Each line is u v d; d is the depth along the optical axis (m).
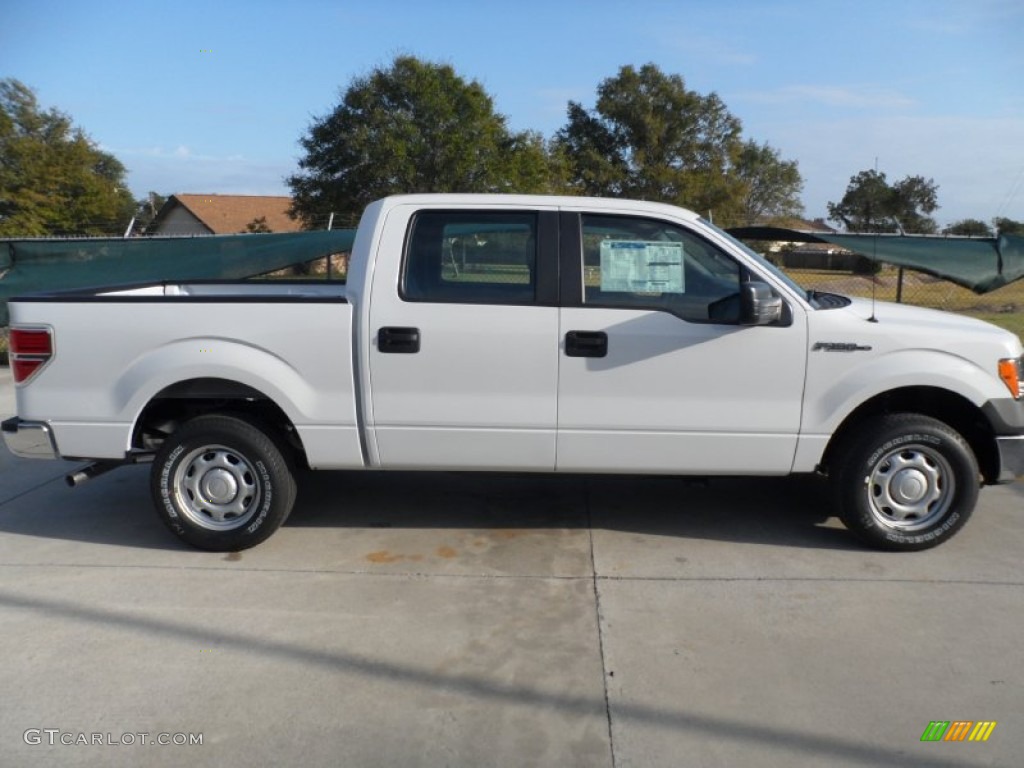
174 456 4.88
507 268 4.73
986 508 5.71
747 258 4.72
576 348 4.64
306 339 4.72
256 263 10.95
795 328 4.65
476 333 4.65
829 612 4.19
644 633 4.00
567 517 5.59
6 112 37.16
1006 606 4.25
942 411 5.08
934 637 3.94
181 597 4.41
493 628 4.06
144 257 10.79
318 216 32.06
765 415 4.70
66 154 37.91
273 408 5.07
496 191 31.81
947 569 4.70
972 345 4.68
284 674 3.66
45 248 10.61
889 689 3.52
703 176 45.03
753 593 4.41
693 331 4.63
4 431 4.91
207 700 3.46
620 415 4.70
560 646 3.88
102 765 3.07
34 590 4.49
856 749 3.14
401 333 4.66
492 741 3.19
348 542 5.16
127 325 4.77
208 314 4.74
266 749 3.15
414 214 4.78
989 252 10.05
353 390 4.75
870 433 4.76
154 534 5.34
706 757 3.10
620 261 4.73
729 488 6.18
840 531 5.30
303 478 6.43
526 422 4.72
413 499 5.95
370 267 4.73
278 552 5.01
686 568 4.74
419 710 3.39
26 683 3.59
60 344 4.80
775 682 3.57
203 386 4.85
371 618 4.16
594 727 3.27
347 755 3.12
